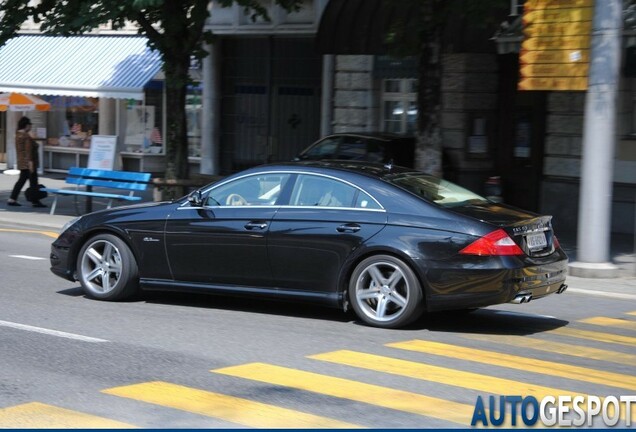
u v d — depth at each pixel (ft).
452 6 70.18
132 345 40.63
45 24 84.02
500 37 82.02
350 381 35.14
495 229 42.91
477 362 38.73
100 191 120.06
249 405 31.83
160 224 49.06
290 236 45.96
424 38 71.36
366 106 106.22
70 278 51.98
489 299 42.68
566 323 48.85
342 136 90.38
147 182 89.66
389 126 105.81
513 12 82.64
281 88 116.57
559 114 90.07
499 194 89.20
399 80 104.42
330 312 49.01
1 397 32.50
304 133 114.93
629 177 86.63
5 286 55.62
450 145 97.25
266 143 118.52
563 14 67.82
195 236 48.03
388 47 78.28
